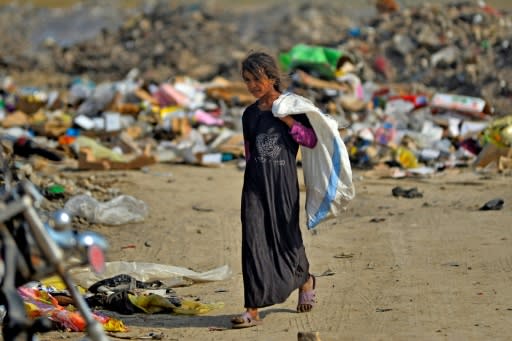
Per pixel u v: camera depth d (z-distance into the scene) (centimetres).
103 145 5094
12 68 11256
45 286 2045
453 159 4441
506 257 2373
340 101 5609
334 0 13600
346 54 6056
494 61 8094
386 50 8462
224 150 4831
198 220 3102
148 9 14162
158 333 1766
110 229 2959
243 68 1825
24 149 2684
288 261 1806
